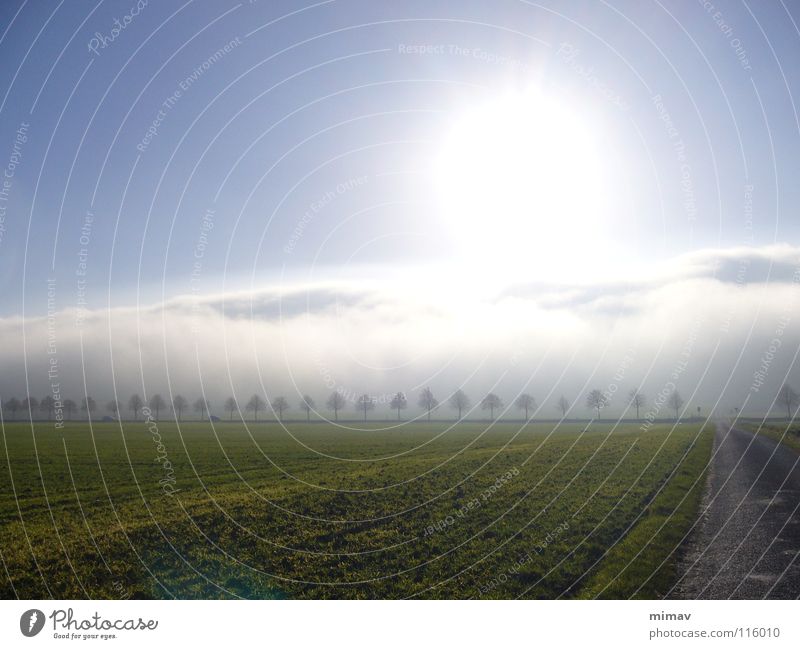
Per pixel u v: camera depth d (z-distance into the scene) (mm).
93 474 30297
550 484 22125
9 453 38531
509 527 16984
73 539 17453
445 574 14219
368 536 17172
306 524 18734
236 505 21703
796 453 28656
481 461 29266
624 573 13234
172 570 15094
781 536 14711
